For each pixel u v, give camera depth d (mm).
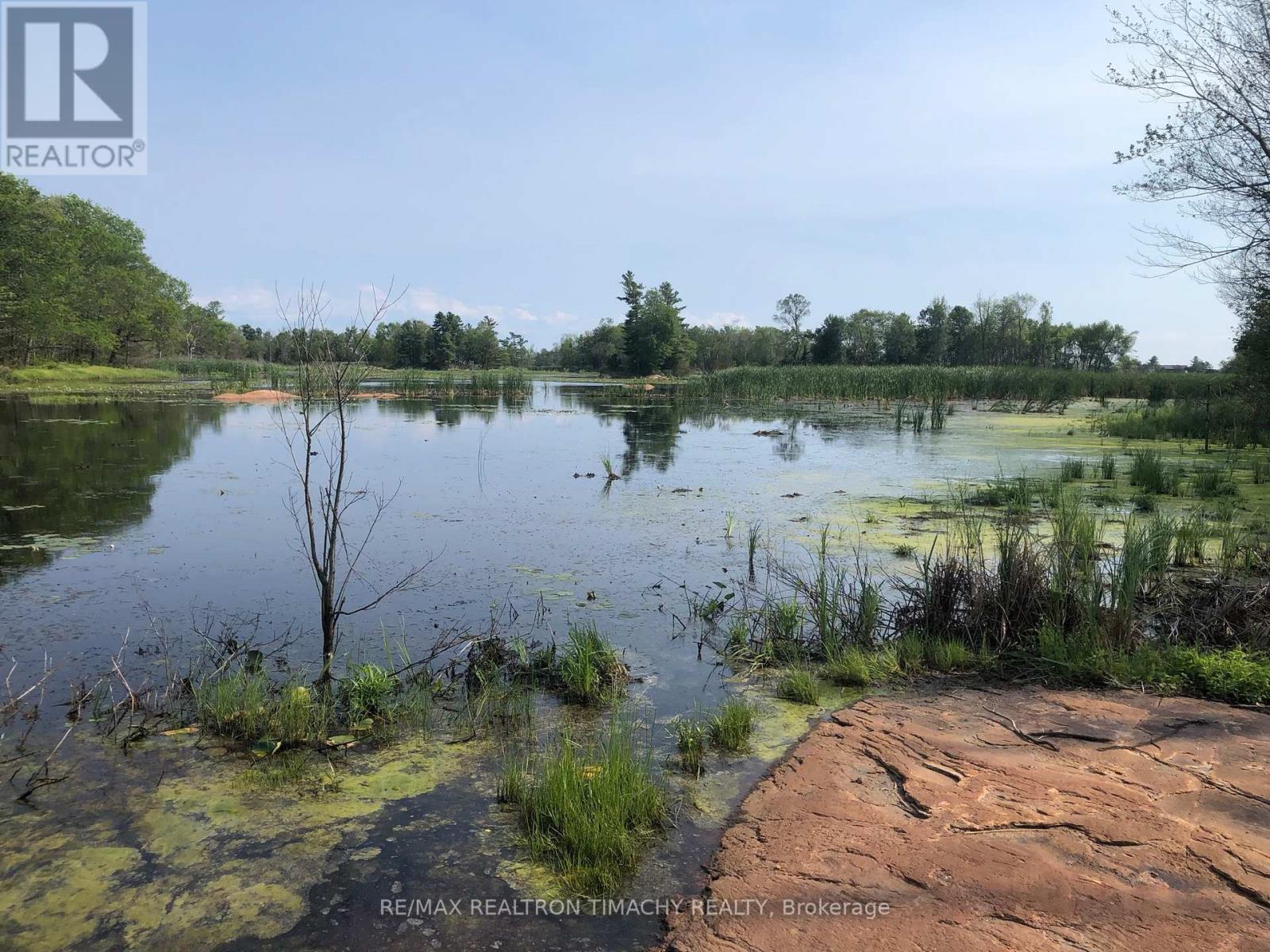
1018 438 18328
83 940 2631
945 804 3266
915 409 28453
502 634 5449
